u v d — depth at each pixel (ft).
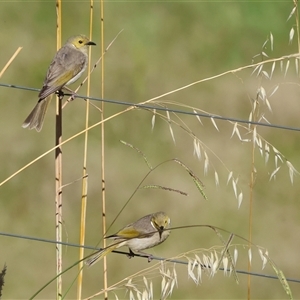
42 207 48.19
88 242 46.24
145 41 64.80
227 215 48.29
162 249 45.44
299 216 48.32
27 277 43.60
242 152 51.78
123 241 29.07
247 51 64.75
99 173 50.65
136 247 29.66
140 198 49.24
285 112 55.06
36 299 42.63
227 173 50.03
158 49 63.98
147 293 23.72
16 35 63.87
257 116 27.55
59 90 34.45
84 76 56.90
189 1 69.97
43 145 52.24
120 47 63.62
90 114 55.36
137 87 58.90
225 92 57.98
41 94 33.58
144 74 60.39
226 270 23.63
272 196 49.60
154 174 50.78
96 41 64.34
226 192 49.47
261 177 50.34
